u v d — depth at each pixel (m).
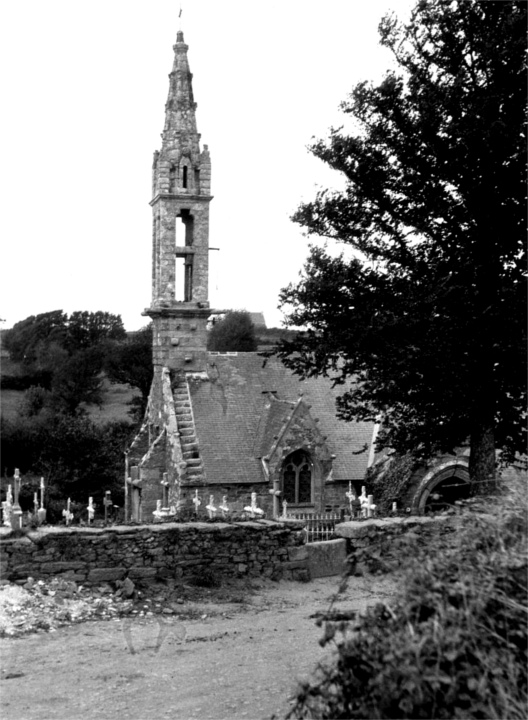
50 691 15.79
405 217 30.02
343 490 54.50
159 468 56.56
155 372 59.75
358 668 10.02
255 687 15.55
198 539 24.55
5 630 19.73
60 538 23.02
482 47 28.12
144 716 14.38
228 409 56.28
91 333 142.12
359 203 30.84
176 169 57.72
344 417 31.75
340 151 30.09
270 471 53.03
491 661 9.39
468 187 28.38
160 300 57.53
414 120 29.17
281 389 58.38
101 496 77.81
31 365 129.62
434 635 9.41
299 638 19.12
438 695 9.32
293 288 30.25
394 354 27.39
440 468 51.88
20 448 86.81
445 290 26.81
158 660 17.61
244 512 49.12
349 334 28.34
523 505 12.34
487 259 28.47
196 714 14.34
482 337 27.36
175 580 24.05
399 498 51.97
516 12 27.72
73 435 78.75
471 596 9.89
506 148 27.33
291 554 25.39
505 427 29.64
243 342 133.12
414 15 29.72
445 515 20.05
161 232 57.59
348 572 12.00
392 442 31.62
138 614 21.61
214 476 52.53
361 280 29.61
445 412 29.00
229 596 23.45
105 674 16.72
